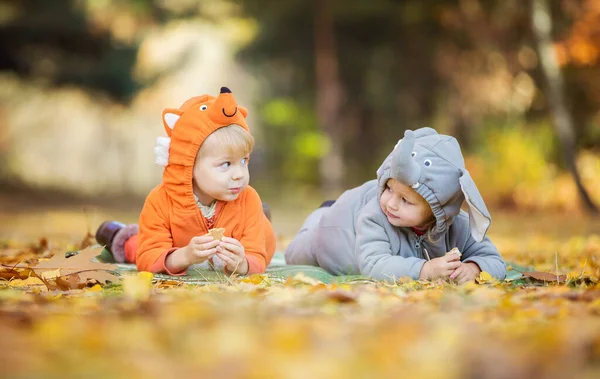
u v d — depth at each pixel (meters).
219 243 5.70
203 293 4.60
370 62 30.00
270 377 2.67
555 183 22.55
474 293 4.49
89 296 4.56
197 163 5.95
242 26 30.11
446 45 27.19
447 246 6.02
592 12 21.06
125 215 19.31
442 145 5.64
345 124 30.48
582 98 22.73
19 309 3.96
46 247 8.80
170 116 6.11
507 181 22.98
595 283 5.58
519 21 24.03
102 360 2.88
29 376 2.68
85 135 32.00
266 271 6.20
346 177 30.31
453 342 3.17
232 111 5.91
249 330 3.38
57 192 30.36
